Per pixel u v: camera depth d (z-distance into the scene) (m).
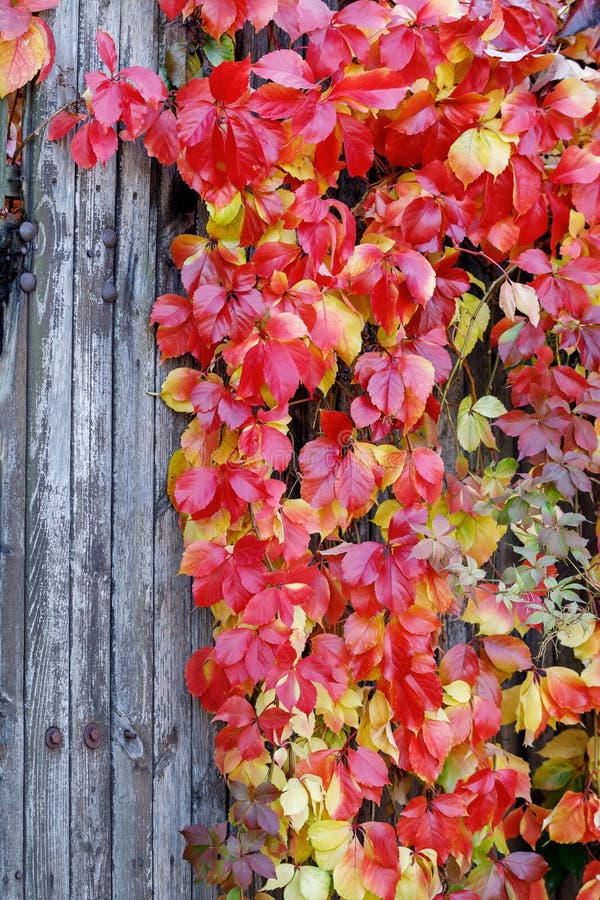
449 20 3.05
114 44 2.98
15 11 2.91
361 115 3.15
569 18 3.24
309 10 3.00
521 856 3.21
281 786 3.06
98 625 3.05
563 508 3.43
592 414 3.17
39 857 2.98
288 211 3.05
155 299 3.13
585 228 3.30
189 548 2.99
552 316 3.20
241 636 2.99
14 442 2.99
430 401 3.15
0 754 2.96
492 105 3.14
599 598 3.29
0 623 2.97
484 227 3.18
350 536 3.29
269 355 2.99
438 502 3.21
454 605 3.09
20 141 3.04
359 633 3.08
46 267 3.02
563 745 3.37
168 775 3.12
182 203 3.15
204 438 3.10
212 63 3.11
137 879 3.08
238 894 3.03
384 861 3.04
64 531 3.03
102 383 3.07
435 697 3.07
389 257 3.05
